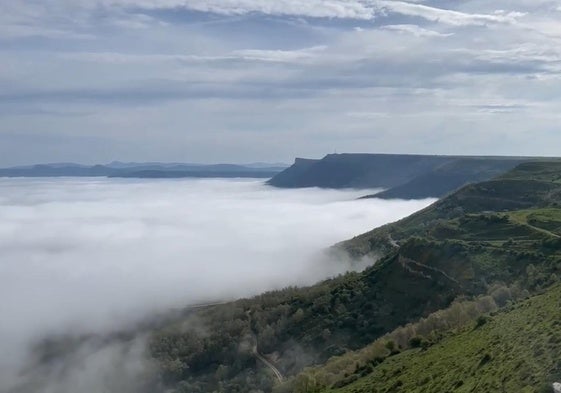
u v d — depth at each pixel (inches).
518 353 1535.4
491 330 2053.4
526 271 3459.6
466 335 2246.6
